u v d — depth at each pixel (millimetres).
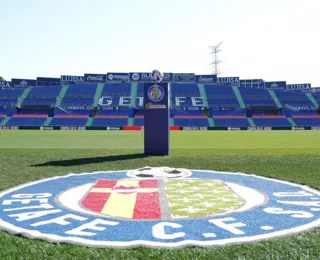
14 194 9391
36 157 18094
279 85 89188
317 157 17859
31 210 7719
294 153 20297
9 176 12430
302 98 84562
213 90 86500
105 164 15695
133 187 10375
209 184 10836
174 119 72250
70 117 72250
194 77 89250
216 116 74812
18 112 74875
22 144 28922
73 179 11852
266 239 5766
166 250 5305
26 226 6570
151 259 4977
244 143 30312
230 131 58469
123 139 35531
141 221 6855
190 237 5918
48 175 12680
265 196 9109
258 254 5121
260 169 14023
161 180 11609
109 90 84125
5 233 6180
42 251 5305
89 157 18203
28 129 63938
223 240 5734
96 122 70375
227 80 89875
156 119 19281
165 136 19297
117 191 9797
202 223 6703
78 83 86875
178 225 6590
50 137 39094
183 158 17719
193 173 13133
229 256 5051
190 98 81875
